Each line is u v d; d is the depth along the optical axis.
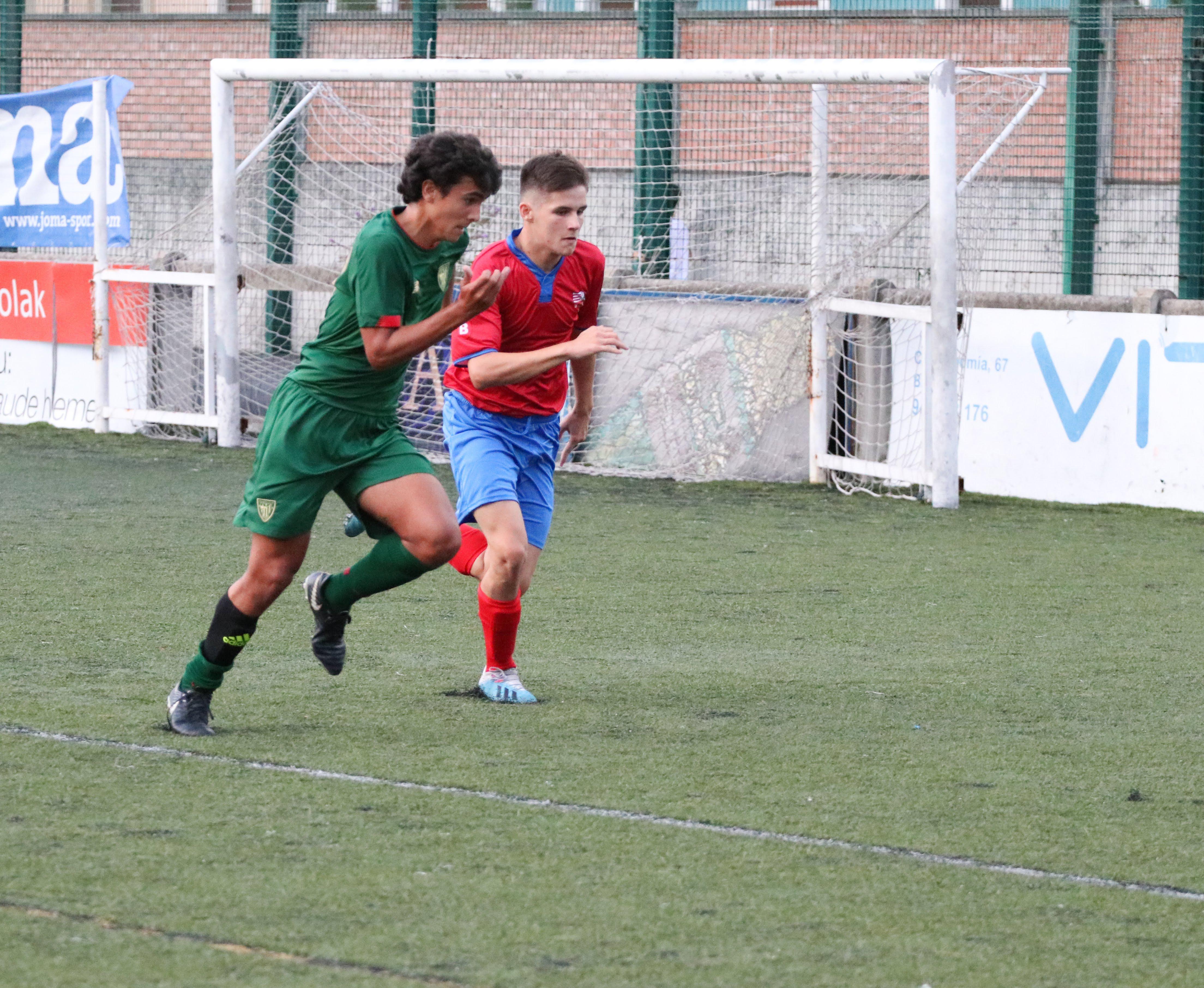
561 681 19.42
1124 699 18.78
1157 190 41.00
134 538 29.77
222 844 12.65
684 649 21.52
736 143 43.19
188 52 57.44
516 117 47.56
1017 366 37.19
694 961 10.46
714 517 34.16
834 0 48.25
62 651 20.30
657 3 47.03
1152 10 40.47
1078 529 32.94
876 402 38.22
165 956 10.32
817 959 10.56
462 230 15.42
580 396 18.97
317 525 32.22
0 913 11.02
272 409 15.92
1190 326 34.72
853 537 31.81
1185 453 35.06
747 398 40.06
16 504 33.88
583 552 29.44
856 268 38.91
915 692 18.98
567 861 12.46
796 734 16.81
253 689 18.53
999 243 42.69
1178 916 11.59
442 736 16.44
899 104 40.34
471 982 10.02
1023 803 14.38
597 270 18.52
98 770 14.76
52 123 46.06
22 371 48.06
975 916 11.48
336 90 48.72
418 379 42.91
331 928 10.88
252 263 47.12
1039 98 42.09
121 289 45.78
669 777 15.01
